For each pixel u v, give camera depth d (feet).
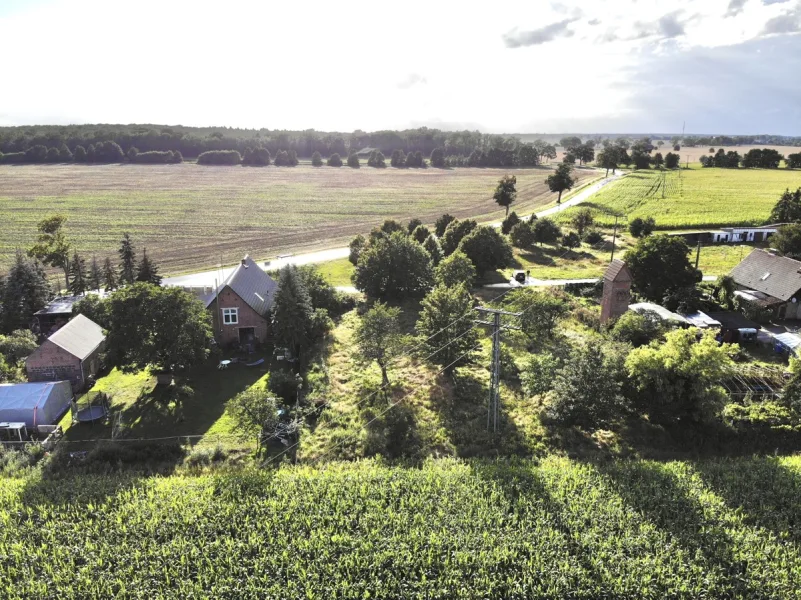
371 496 108.06
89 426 145.59
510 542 94.94
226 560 91.71
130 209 486.79
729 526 101.71
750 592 87.35
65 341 164.76
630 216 425.69
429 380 171.01
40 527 100.78
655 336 181.27
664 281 229.25
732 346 137.28
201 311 170.81
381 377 173.37
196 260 330.34
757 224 392.47
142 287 156.15
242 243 374.84
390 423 137.59
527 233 344.28
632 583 87.15
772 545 95.66
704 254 327.67
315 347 196.44
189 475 123.34
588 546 94.99
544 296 210.59
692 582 88.17
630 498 107.76
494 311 134.31
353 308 244.42
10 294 217.15
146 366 173.78
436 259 293.43
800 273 219.82
